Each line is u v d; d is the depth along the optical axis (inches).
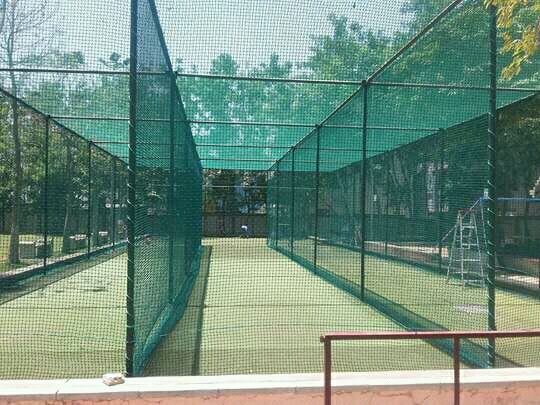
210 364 201.6
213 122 393.4
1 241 547.8
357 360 209.0
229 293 383.2
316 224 502.3
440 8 213.3
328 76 280.1
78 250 608.7
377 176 534.0
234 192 955.3
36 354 216.7
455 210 404.5
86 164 605.9
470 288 403.2
